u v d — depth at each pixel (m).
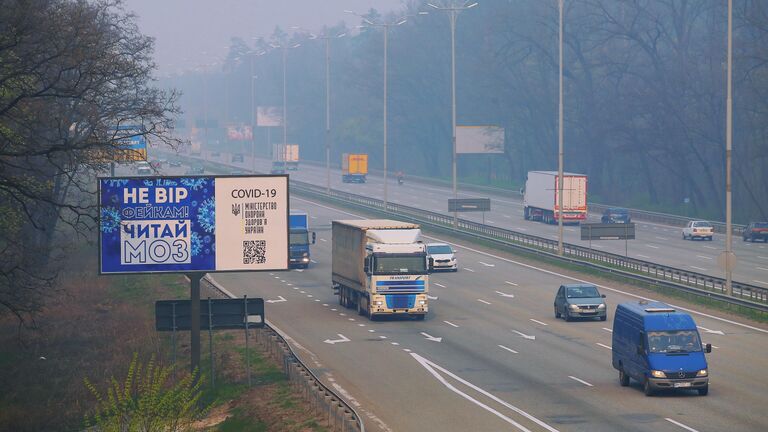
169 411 74.06
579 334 131.25
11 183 105.31
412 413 87.62
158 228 106.38
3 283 121.19
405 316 147.75
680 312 97.25
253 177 107.06
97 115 133.00
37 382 126.44
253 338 132.25
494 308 155.88
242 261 107.31
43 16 102.94
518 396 94.31
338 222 161.75
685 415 85.38
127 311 164.88
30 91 104.44
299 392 96.81
